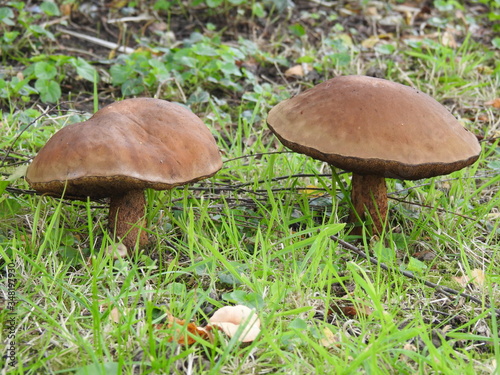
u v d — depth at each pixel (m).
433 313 0.62
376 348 0.56
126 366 0.56
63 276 0.62
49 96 0.85
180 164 0.62
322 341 0.58
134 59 0.92
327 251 0.65
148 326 0.56
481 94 0.92
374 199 0.68
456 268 0.67
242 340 0.57
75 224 0.68
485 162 0.80
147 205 0.68
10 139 0.75
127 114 0.63
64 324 0.58
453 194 0.74
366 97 0.64
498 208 0.74
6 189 0.68
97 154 0.60
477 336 0.57
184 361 0.57
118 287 0.62
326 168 0.78
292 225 0.70
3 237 0.65
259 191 0.73
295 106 0.66
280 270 0.65
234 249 0.65
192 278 0.64
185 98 0.89
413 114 0.64
